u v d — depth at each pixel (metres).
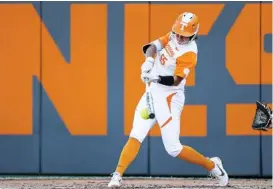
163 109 27.42
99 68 32.38
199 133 32.38
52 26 32.38
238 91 32.25
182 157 28.17
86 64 32.38
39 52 32.41
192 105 32.31
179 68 26.77
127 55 32.31
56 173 32.75
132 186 29.53
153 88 27.50
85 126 32.56
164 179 32.31
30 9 32.38
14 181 31.41
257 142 32.44
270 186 29.84
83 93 32.44
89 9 32.34
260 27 32.16
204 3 32.22
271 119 28.86
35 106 32.50
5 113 32.53
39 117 32.53
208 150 32.41
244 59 32.22
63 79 32.44
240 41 32.19
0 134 32.59
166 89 27.38
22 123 32.56
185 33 26.52
